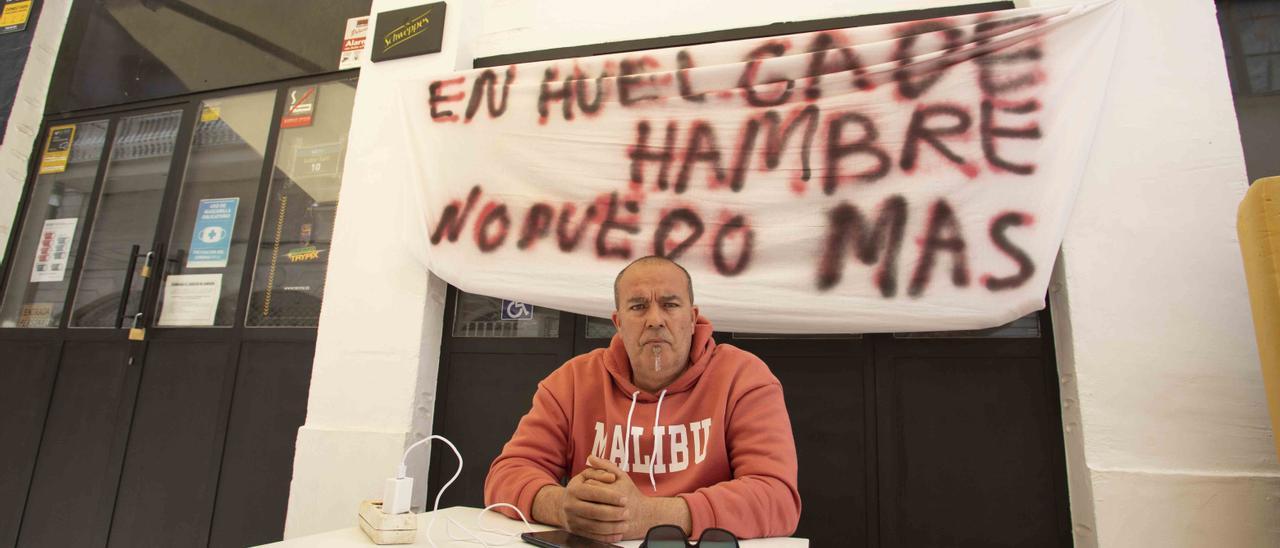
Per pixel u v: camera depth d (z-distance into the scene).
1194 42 1.81
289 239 2.59
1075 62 1.82
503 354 2.24
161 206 2.79
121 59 3.06
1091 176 1.78
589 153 2.12
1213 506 1.54
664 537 0.85
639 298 1.24
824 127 1.94
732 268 1.90
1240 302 1.64
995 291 1.72
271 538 2.24
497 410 2.19
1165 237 1.71
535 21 2.49
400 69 2.46
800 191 1.91
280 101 2.77
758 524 1.00
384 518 0.88
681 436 1.21
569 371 1.38
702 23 2.30
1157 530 1.56
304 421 2.33
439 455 2.20
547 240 2.08
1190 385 1.62
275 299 2.54
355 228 2.32
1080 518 1.69
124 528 2.41
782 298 1.85
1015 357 1.86
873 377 1.93
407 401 2.12
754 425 1.17
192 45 2.96
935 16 2.11
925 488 1.83
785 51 2.06
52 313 2.81
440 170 2.23
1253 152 1.90
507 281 2.07
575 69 2.22
